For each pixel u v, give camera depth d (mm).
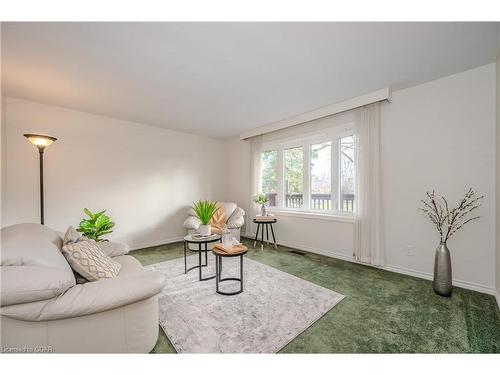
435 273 2152
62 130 3262
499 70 1954
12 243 1147
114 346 1225
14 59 2020
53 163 3197
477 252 2209
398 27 1633
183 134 4691
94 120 3557
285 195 4273
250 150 4719
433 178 2475
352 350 1384
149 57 2006
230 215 4480
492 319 1699
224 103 3129
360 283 2387
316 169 3771
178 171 4598
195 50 1907
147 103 3115
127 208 3896
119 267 1756
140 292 1231
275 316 1745
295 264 3014
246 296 2082
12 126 2885
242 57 2018
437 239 2457
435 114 2459
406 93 2666
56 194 3217
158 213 4277
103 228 3029
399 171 2713
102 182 3631
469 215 2254
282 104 3160
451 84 2359
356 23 1595
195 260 3221
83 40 1756
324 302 1967
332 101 3066
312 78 2418
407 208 2652
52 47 1844
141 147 4086
